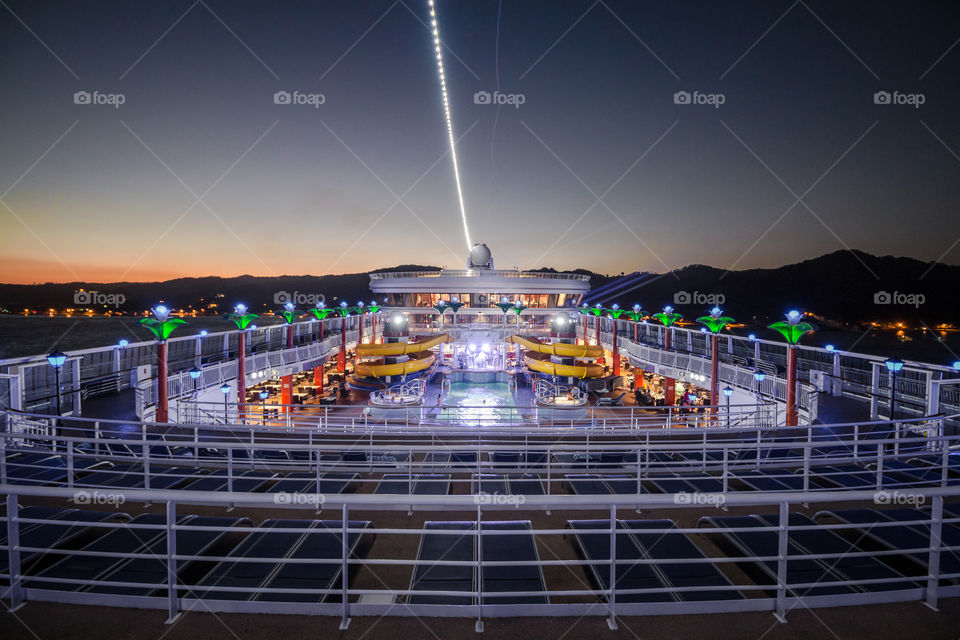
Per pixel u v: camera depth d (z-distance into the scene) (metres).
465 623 4.18
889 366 14.76
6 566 5.07
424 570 4.85
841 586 4.89
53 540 5.44
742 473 9.37
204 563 5.31
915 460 10.09
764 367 24.94
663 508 7.29
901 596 4.55
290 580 4.66
